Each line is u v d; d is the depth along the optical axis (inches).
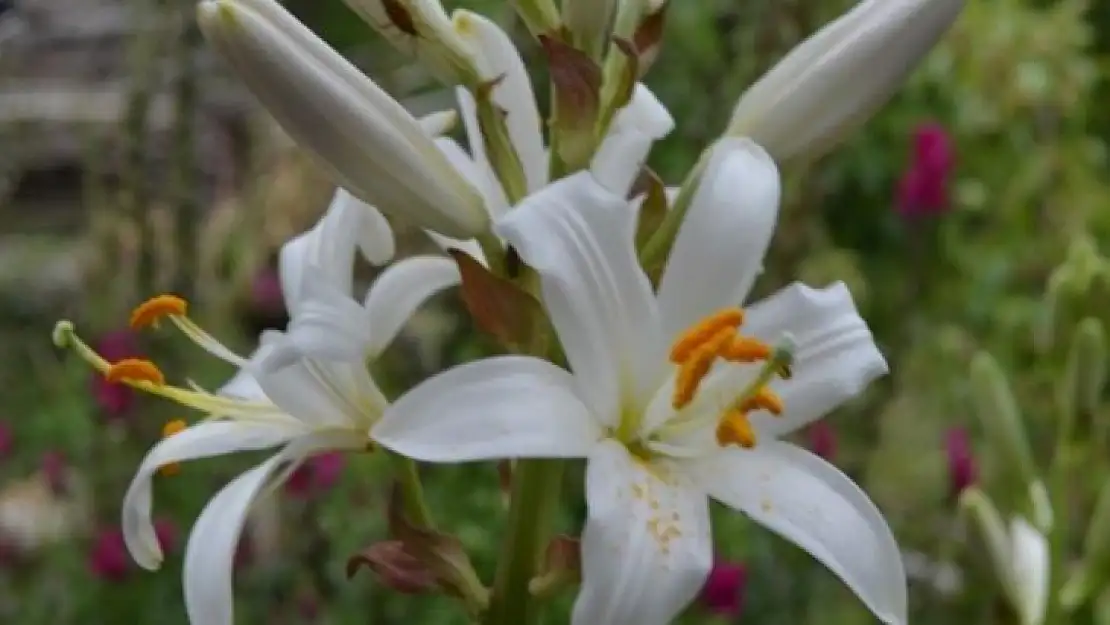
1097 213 45.4
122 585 35.5
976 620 34.1
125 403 35.6
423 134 15.2
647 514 13.8
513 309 15.1
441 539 15.7
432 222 15.4
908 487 40.8
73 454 40.7
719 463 14.7
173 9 37.6
